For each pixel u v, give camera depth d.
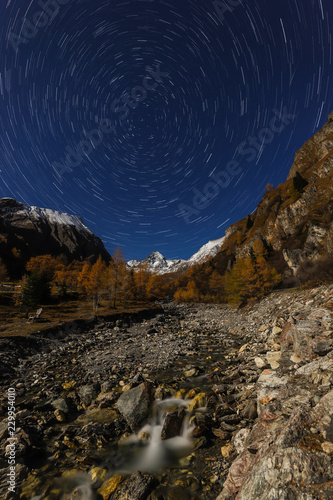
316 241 58.16
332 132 118.75
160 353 19.72
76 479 6.51
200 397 10.04
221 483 5.86
